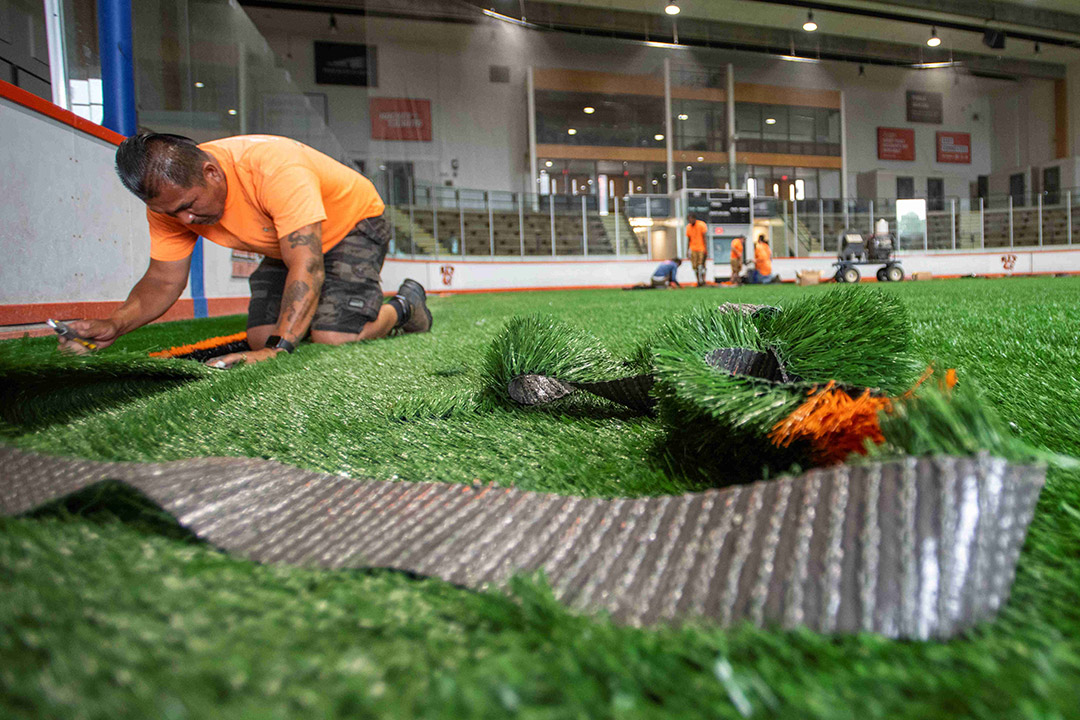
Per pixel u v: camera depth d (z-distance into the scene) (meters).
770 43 25.38
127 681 0.31
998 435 0.48
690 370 0.79
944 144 28.75
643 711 0.33
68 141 3.94
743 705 0.34
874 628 0.40
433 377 1.74
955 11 23.69
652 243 23.00
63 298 3.88
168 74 7.27
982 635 0.40
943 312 3.67
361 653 0.38
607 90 25.09
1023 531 0.43
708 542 0.47
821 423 0.65
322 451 0.97
